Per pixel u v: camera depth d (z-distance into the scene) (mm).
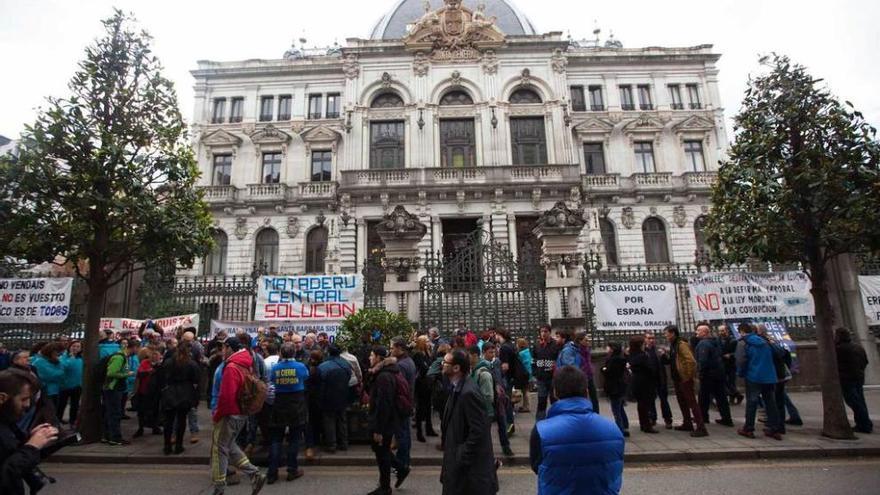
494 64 35938
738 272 15508
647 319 14836
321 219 33062
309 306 15883
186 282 16562
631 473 8023
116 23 11414
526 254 16469
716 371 10977
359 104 35688
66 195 10523
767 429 9695
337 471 8422
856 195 9453
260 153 36281
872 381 15305
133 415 13047
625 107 37531
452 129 35625
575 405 3752
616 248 33688
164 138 11484
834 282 15938
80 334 15742
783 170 9883
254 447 9820
